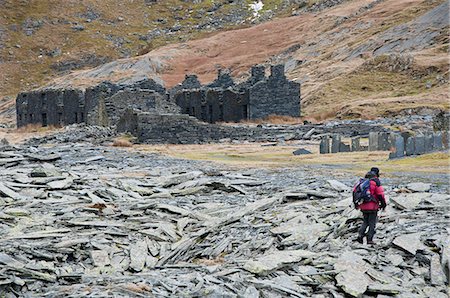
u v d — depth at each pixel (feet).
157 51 538.88
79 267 57.21
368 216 57.36
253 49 514.27
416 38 380.17
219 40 553.64
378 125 204.44
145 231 66.13
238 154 151.53
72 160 122.72
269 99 235.61
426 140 125.90
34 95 265.54
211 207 77.20
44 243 60.90
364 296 48.34
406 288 48.65
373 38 412.77
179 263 58.23
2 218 69.62
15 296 50.44
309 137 192.44
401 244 55.26
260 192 85.61
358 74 344.90
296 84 239.30
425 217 63.57
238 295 47.42
